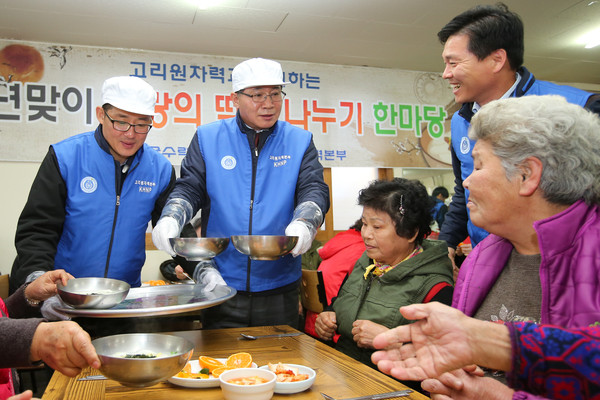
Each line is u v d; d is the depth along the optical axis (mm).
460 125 1954
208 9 3439
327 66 4578
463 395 935
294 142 1977
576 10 3611
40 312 1479
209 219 1966
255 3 3383
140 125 1842
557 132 926
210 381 1083
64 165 1875
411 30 3873
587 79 5242
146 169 2045
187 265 1881
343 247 2471
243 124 1935
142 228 2041
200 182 1950
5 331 853
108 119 1832
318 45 4137
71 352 837
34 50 3871
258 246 1484
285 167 1938
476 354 750
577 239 944
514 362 724
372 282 1674
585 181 931
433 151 4801
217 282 1687
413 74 4797
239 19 3611
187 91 4195
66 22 3568
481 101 1752
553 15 3686
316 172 1953
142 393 1063
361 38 4004
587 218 956
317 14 3568
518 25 1616
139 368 925
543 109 954
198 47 4098
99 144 1942
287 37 3955
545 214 989
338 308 1741
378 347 822
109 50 4031
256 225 1890
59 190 1862
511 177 978
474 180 1023
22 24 3586
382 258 1632
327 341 1846
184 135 4164
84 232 1913
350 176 4742
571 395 704
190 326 3150
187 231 2031
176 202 1786
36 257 1743
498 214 1019
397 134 4719
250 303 1860
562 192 945
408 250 1645
